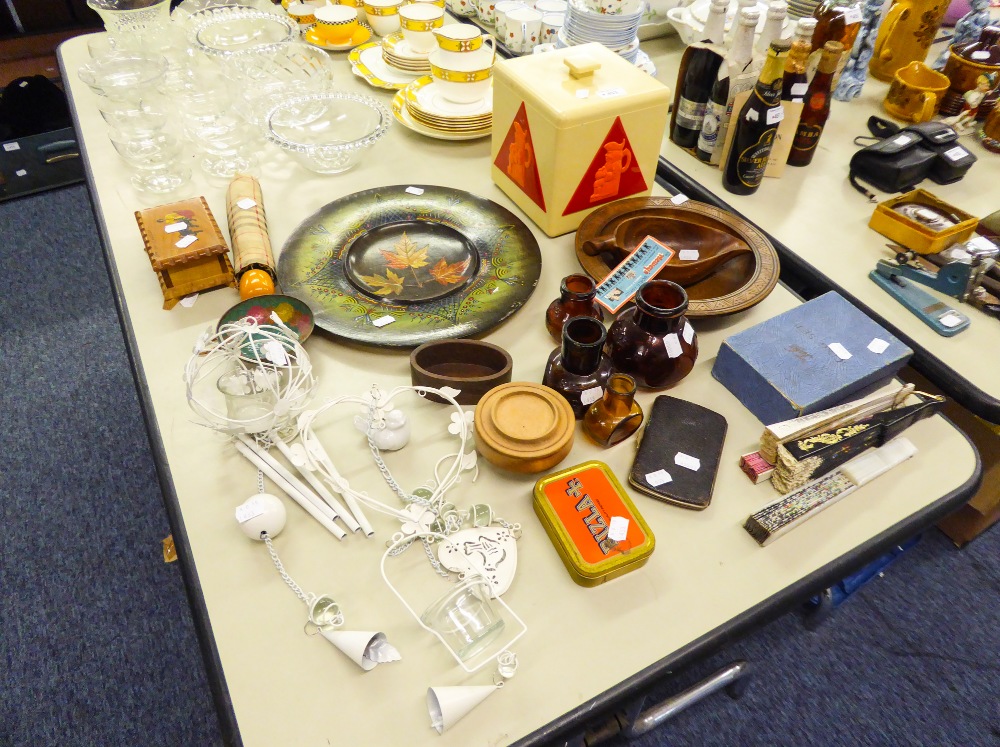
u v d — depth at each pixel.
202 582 0.79
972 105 1.57
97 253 2.40
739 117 1.34
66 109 2.52
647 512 0.87
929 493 0.91
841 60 1.51
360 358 1.05
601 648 0.75
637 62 1.64
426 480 0.89
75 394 1.97
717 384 1.04
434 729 0.68
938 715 1.45
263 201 1.31
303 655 0.73
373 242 1.21
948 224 1.28
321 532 0.84
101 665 1.47
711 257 1.15
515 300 1.11
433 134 1.48
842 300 1.06
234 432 0.89
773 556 0.84
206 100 1.57
